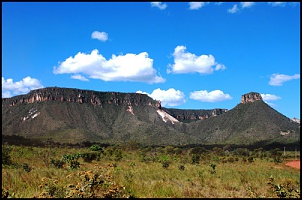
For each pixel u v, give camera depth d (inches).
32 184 549.6
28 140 5162.4
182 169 1156.5
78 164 1103.0
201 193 538.3
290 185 504.7
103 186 410.3
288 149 5457.7
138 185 564.7
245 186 649.0
